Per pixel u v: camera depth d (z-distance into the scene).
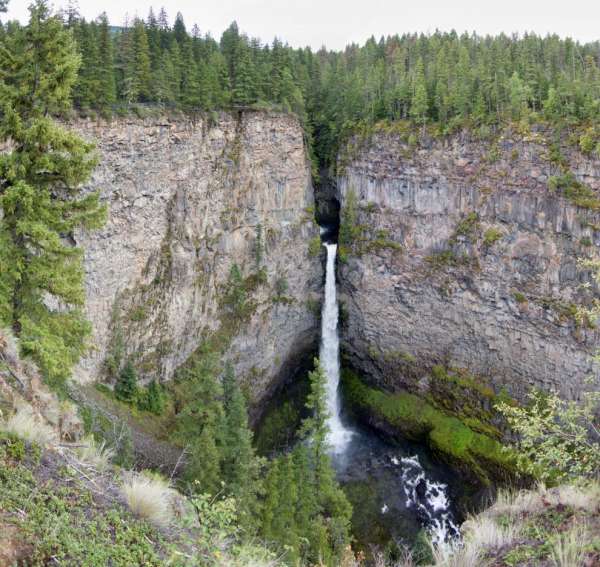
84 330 22.33
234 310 61.97
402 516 56.34
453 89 65.50
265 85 67.25
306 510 38.06
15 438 11.56
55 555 8.81
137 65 50.97
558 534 11.33
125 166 47.06
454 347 65.38
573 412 17.08
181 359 55.44
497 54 76.50
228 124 59.38
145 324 50.84
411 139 65.44
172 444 46.19
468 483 60.47
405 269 68.00
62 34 19.84
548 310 56.72
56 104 20.41
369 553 50.44
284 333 69.88
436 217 64.75
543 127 56.41
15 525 8.99
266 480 38.38
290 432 69.06
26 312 20.94
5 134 19.66
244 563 11.30
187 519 11.64
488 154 59.62
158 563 10.04
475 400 63.09
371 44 109.06
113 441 32.44
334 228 82.62
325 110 79.62
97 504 10.88
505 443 59.78
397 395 70.38
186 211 54.31
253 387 64.19
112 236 46.53
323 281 75.88
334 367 76.75
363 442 69.12
